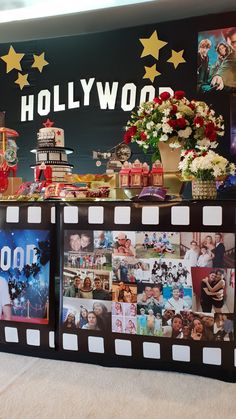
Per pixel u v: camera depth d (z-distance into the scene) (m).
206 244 1.85
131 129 2.39
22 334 2.11
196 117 2.23
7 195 2.57
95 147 3.65
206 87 3.38
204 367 1.92
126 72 3.57
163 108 2.28
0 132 2.80
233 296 1.83
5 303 2.13
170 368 1.98
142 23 3.66
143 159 3.46
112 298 1.97
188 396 1.75
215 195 2.05
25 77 3.82
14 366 2.06
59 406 1.68
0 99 3.88
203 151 2.07
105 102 3.63
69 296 2.04
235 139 3.30
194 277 1.87
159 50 3.49
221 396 1.75
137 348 1.94
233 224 1.82
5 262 2.13
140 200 1.96
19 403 1.70
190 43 3.42
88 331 2.01
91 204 2.01
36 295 2.08
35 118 3.80
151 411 1.64
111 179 2.38
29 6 3.41
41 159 2.61
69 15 3.51
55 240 2.07
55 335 2.07
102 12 3.47
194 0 3.27
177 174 2.26
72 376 1.95
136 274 1.94
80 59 3.69
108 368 2.04
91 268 2.00
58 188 2.26
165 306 1.90
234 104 3.31
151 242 1.92
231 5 3.34
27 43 3.80
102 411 1.64
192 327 1.87
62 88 3.73
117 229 1.96
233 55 3.31
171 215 1.90
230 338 1.83
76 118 3.70
